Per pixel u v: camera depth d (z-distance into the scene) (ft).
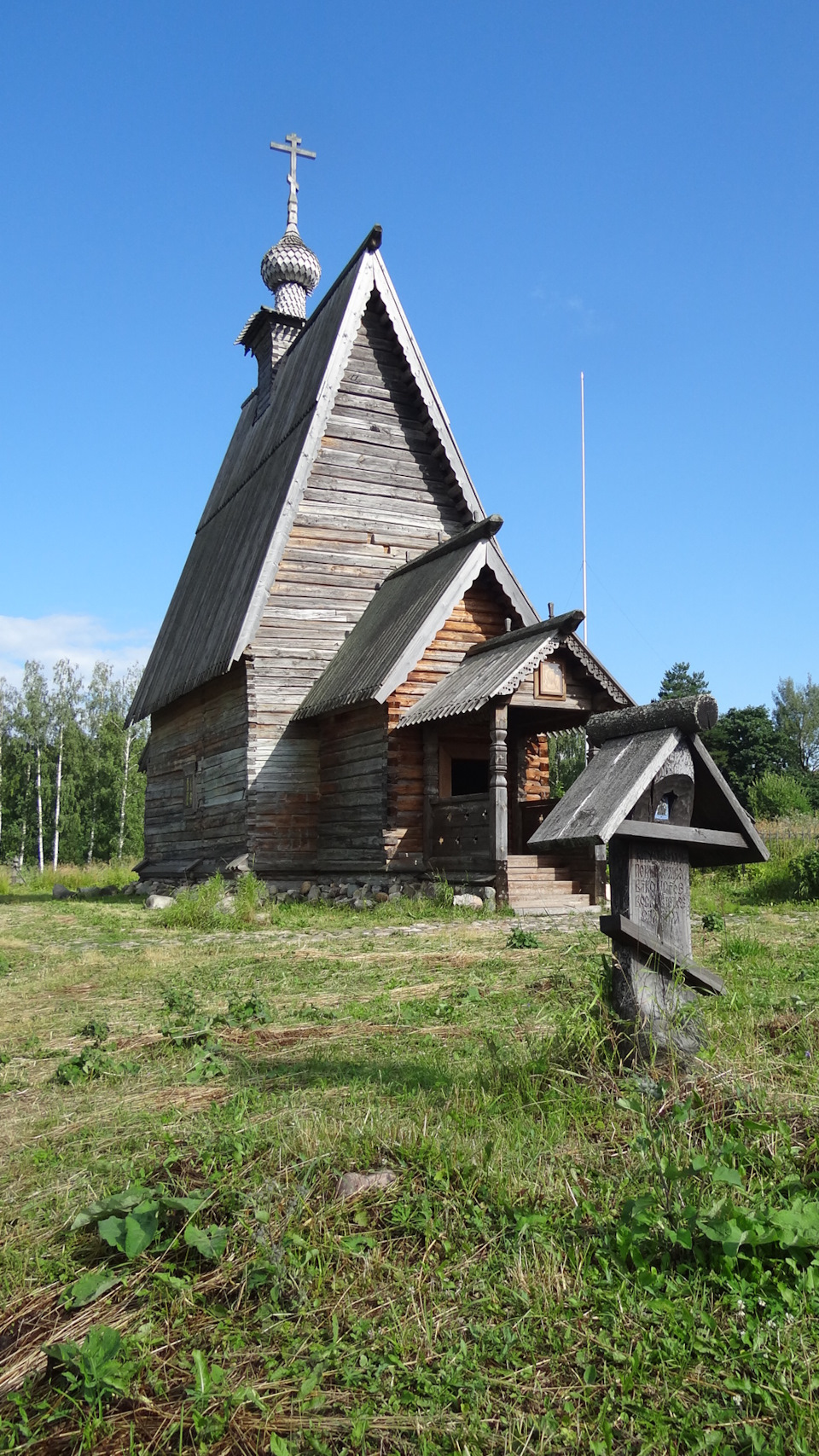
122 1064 20.38
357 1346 10.04
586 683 53.31
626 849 16.79
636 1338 9.91
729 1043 17.34
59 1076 19.84
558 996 24.16
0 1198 13.97
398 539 72.64
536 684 51.98
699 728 16.38
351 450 72.13
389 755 57.57
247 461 90.99
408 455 74.08
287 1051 20.97
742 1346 9.77
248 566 72.90
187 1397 9.51
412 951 36.04
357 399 73.00
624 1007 16.76
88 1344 9.96
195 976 32.65
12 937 48.21
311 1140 14.24
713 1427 8.82
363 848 60.44
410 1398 9.27
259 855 66.08
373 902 56.54
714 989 16.87
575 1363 9.71
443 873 55.42
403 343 73.05
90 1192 13.74
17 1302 11.32
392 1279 11.14
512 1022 22.71
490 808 51.13
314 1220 12.07
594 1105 15.17
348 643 67.26
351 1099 16.80
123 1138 15.84
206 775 76.95
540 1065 16.81
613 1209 12.03
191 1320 10.71
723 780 17.03
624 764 16.78
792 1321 9.93
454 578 57.57
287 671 68.03
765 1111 14.14
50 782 214.48
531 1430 8.91
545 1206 12.31
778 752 199.11
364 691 56.75
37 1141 16.25
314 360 78.95
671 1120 13.83
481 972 30.37
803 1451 8.30
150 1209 12.15
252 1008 24.72
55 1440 9.23
